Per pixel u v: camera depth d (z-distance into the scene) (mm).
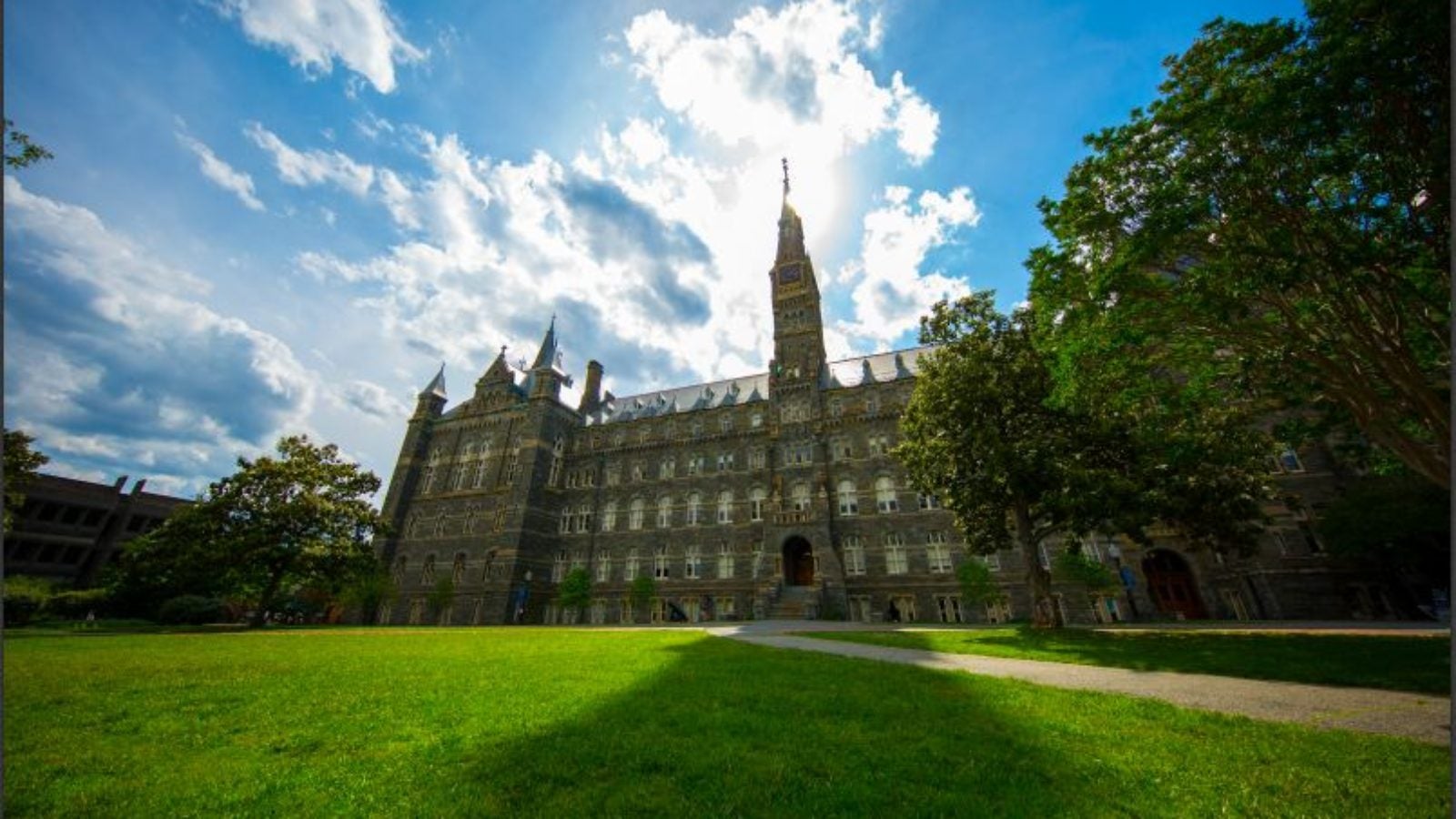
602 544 52656
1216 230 14469
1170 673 12914
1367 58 10789
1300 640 17438
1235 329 15547
